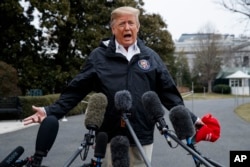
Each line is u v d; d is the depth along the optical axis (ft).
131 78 9.04
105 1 77.61
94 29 72.64
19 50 66.90
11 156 6.15
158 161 22.82
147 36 96.12
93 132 7.42
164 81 9.42
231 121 48.80
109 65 9.14
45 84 68.23
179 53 218.59
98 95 7.68
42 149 6.08
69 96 9.16
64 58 73.77
